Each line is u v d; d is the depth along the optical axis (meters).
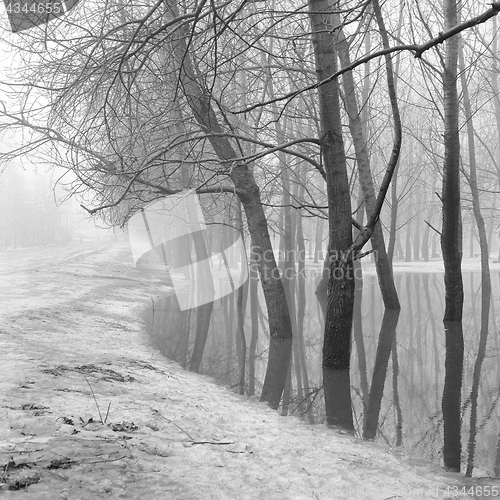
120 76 7.87
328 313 9.30
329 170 8.91
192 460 4.00
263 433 5.30
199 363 9.57
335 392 7.72
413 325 14.19
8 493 2.83
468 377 8.66
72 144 9.05
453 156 13.19
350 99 15.66
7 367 5.86
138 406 5.21
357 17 6.56
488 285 20.34
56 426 4.00
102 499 2.99
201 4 6.26
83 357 7.45
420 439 5.61
